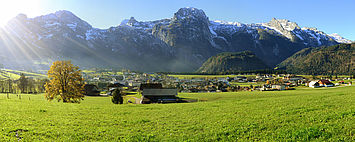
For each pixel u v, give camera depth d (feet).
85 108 119.14
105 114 97.25
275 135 52.34
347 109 71.05
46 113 92.38
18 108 99.66
